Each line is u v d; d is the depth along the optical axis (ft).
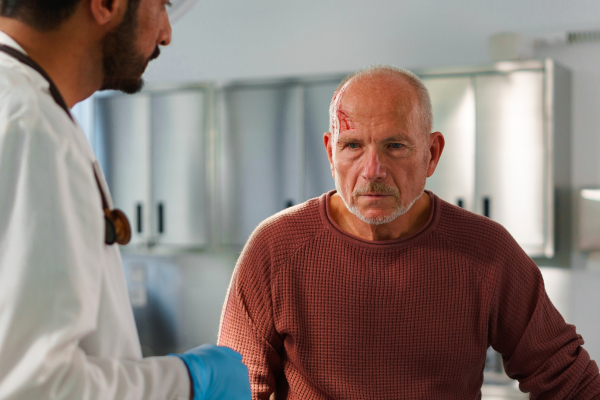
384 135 3.20
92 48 2.26
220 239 10.97
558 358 3.56
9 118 1.92
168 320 12.41
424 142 3.37
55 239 1.87
